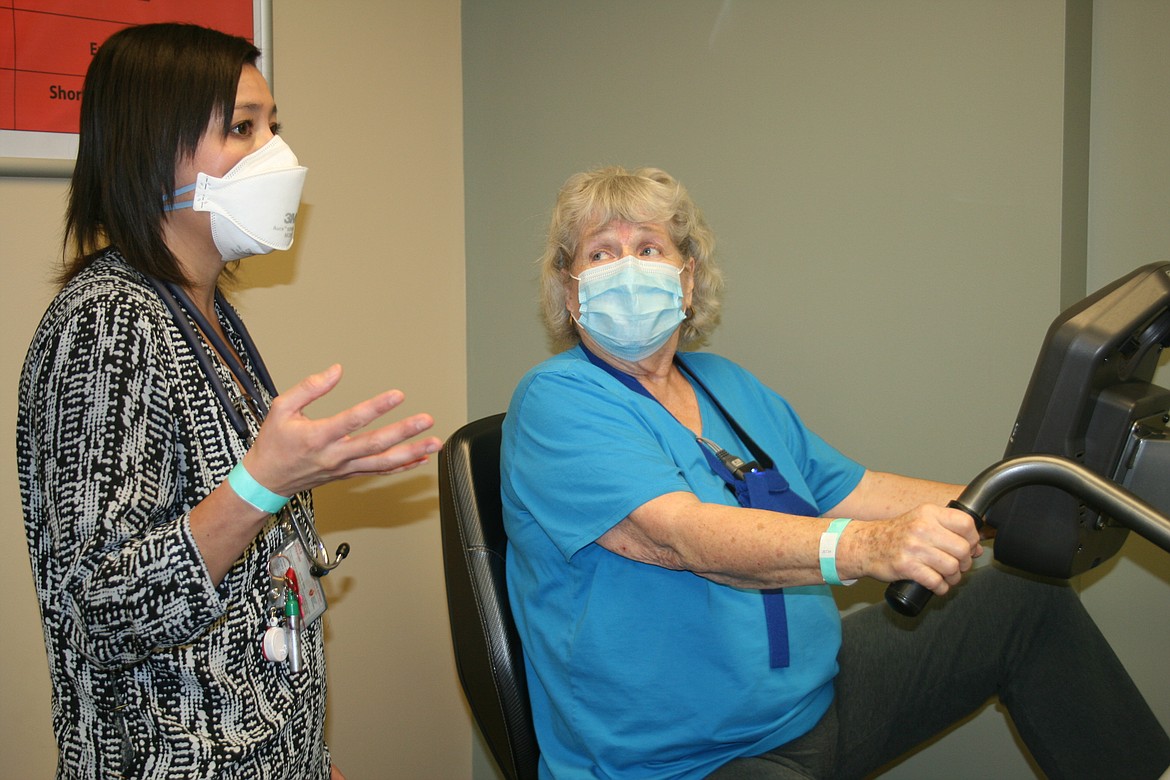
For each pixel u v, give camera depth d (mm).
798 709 1206
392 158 1948
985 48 1515
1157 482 1001
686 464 1219
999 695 1388
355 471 815
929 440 1621
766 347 1773
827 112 1664
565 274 1379
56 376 861
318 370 1809
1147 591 1560
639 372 1350
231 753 923
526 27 2012
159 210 978
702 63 1792
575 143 1966
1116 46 1524
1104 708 1286
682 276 1373
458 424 2158
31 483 930
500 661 1283
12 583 1421
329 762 1149
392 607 1983
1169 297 978
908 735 1361
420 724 2064
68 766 916
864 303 1660
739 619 1163
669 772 1157
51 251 1441
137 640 819
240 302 1651
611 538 1127
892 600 855
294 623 1006
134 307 906
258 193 1015
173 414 920
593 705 1176
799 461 1460
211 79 979
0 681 1417
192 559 815
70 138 1424
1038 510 1030
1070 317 1001
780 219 1732
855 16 1621
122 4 1457
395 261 1969
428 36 2027
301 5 1726
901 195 1608
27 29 1372
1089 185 1564
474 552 1329
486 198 2100
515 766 1280
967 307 1567
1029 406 1020
